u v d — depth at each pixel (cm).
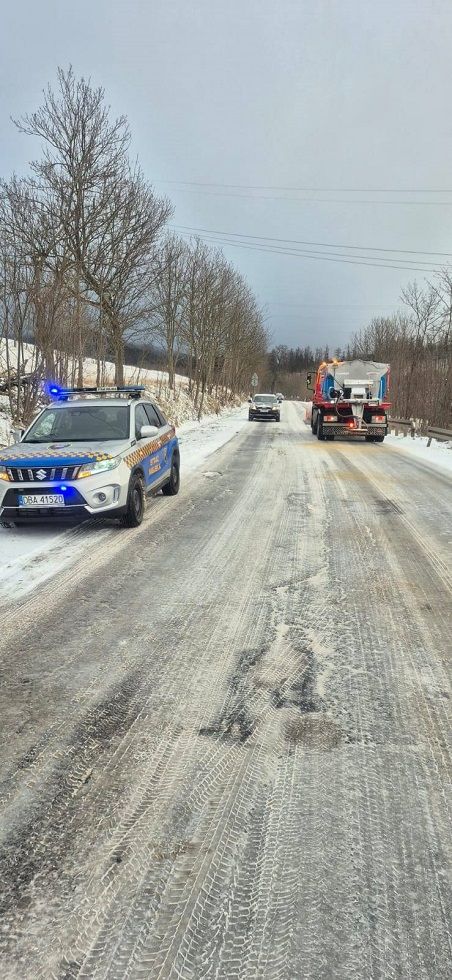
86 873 173
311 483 945
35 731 248
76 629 358
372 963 146
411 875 174
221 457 1350
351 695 279
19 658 318
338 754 233
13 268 1314
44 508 570
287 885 170
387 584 441
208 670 304
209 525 643
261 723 254
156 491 748
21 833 190
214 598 411
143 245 1812
